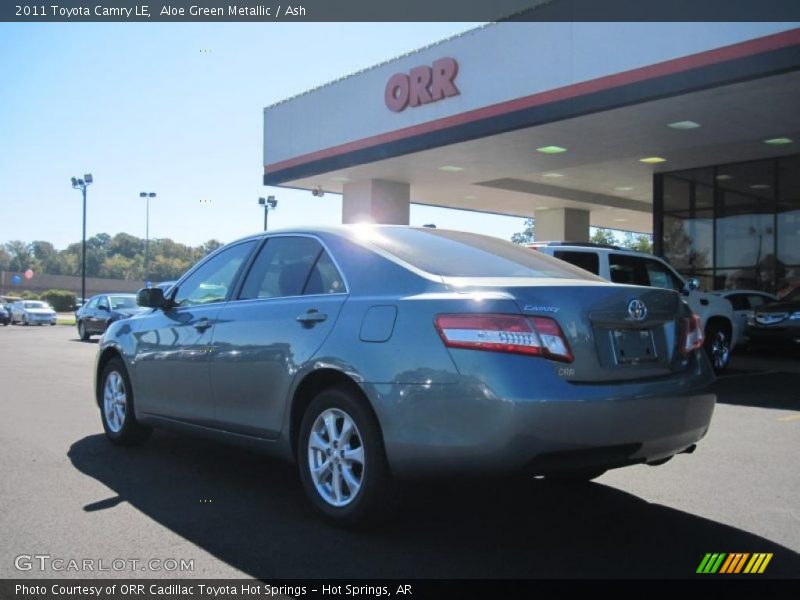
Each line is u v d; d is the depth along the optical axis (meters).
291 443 4.51
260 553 3.82
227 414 5.01
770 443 6.56
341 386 4.20
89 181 43.84
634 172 20.16
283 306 4.71
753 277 18.19
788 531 4.25
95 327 22.75
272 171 20.70
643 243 55.44
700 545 4.01
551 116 13.70
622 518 4.45
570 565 3.71
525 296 3.75
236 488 5.06
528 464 3.56
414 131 16.36
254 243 5.39
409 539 4.05
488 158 17.27
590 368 3.78
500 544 3.99
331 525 4.23
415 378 3.76
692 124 14.13
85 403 8.95
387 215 20.38
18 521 4.33
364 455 3.99
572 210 26.80
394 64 16.80
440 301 3.84
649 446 3.88
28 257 137.75
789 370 12.27
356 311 4.20
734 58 11.20
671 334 4.23
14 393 9.90
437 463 3.69
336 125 18.50
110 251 142.25
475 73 15.03
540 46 13.84
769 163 17.86
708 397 4.22
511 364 3.59
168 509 4.57
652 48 12.19
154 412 5.83
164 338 5.70
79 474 5.43
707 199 19.19
